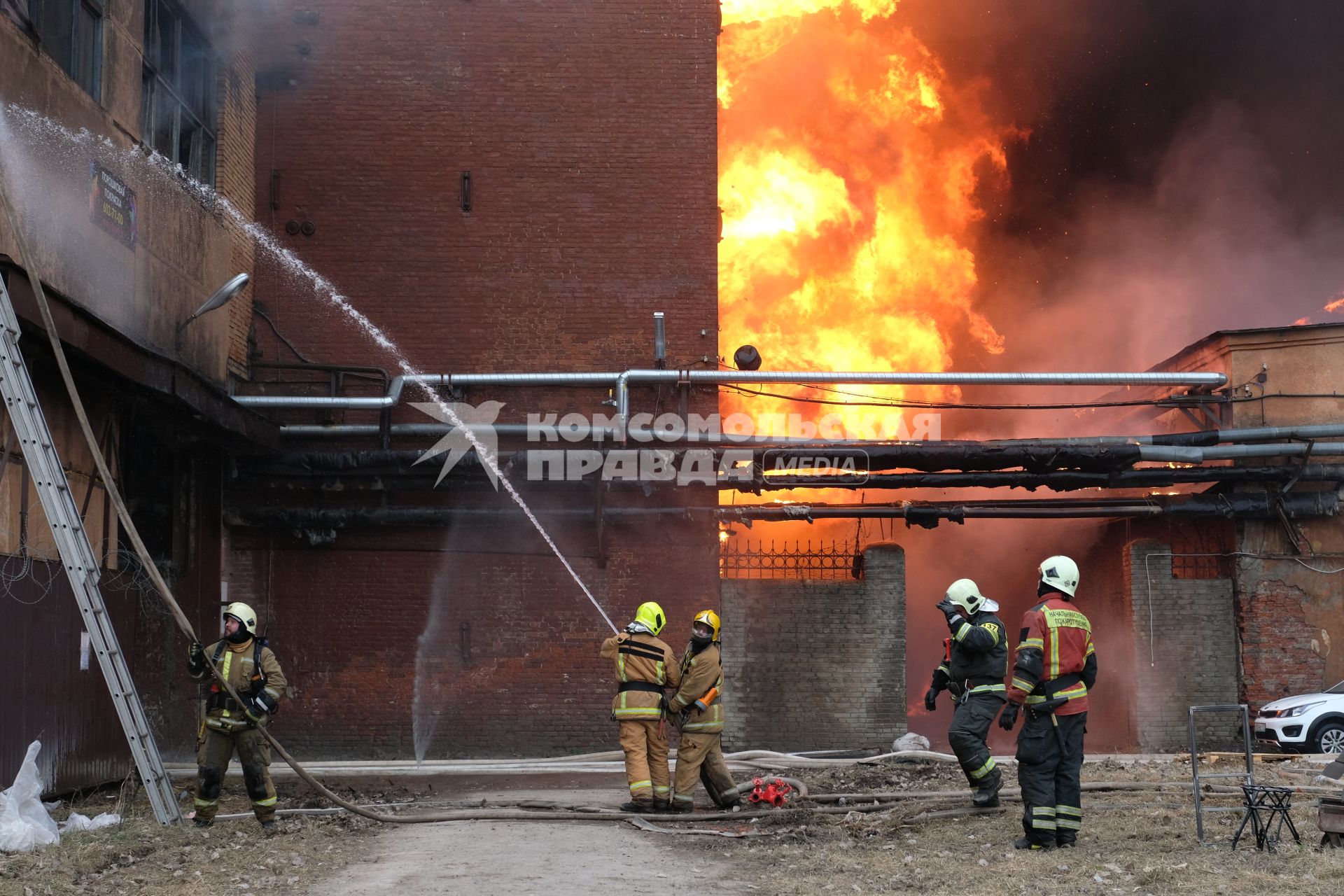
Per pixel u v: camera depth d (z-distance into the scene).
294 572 16.39
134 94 12.92
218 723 9.69
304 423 16.56
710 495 16.80
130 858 8.30
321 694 16.16
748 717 16.91
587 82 17.20
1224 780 11.06
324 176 16.97
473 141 17.08
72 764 11.03
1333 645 17.14
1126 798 10.12
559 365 16.77
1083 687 8.23
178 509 14.60
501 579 16.48
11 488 10.15
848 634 17.17
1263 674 17.16
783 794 10.68
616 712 10.73
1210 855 7.57
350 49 17.17
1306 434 16.72
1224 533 17.81
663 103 17.20
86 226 11.65
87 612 9.63
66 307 10.12
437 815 10.32
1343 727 15.16
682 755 10.56
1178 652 17.50
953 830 9.05
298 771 9.85
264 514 16.16
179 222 14.05
